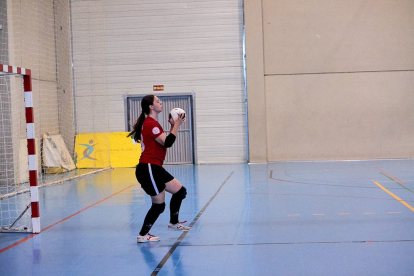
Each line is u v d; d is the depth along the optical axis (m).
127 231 6.75
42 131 15.28
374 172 13.09
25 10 14.05
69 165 16.25
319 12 16.83
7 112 12.59
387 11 16.67
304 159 17.12
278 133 17.12
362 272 4.55
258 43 16.86
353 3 16.73
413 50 16.67
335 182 11.24
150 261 5.17
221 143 17.31
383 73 16.80
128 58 17.36
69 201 9.72
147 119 5.90
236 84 17.19
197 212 7.96
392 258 4.97
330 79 16.92
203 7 17.14
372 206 8.01
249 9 16.83
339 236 6.01
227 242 5.89
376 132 16.91
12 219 8.08
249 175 13.28
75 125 17.41
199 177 13.22
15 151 12.77
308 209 7.92
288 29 16.91
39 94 15.00
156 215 6.00
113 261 5.22
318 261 4.95
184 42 17.23
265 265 4.87
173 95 17.30
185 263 5.05
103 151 17.09
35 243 6.23
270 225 6.79
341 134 17.00
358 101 16.91
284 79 17.00
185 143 17.45
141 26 17.30
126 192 10.66
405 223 6.63
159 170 5.86
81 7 17.39
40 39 15.16
